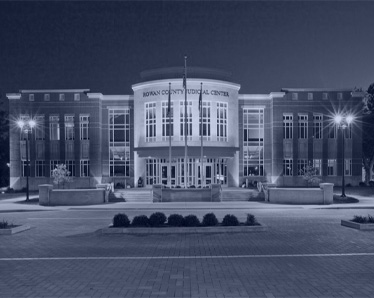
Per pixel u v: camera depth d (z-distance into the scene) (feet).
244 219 74.28
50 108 176.86
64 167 155.33
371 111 204.03
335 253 42.68
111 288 30.09
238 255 41.91
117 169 178.70
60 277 33.40
